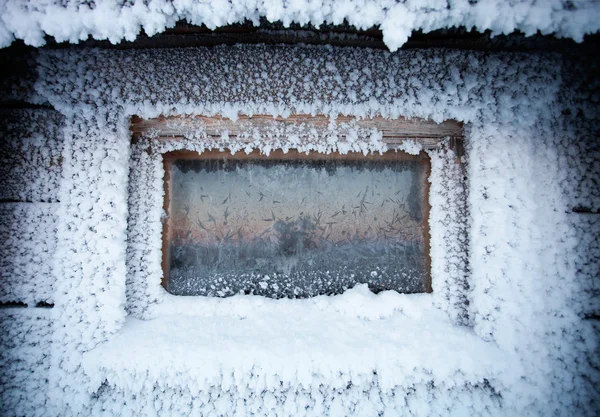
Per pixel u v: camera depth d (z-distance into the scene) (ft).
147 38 1.54
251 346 1.60
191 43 1.60
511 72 1.63
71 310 1.64
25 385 1.63
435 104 1.68
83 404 1.61
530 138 1.64
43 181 1.71
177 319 1.74
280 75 1.66
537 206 1.61
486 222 1.61
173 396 1.60
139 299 1.77
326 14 1.20
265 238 1.88
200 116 1.75
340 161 1.88
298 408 1.58
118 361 1.58
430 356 1.56
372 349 1.59
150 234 1.79
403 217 1.87
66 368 1.62
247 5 1.19
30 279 1.69
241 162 1.89
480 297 1.61
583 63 1.60
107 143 1.69
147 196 1.80
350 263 1.86
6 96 1.70
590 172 1.62
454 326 1.68
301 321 1.71
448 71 1.65
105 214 1.66
